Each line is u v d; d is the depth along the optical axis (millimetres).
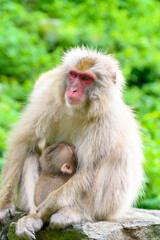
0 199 13289
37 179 13648
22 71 29609
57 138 13953
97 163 12984
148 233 12398
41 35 32000
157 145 20922
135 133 13945
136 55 30844
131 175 13289
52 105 13398
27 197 13312
